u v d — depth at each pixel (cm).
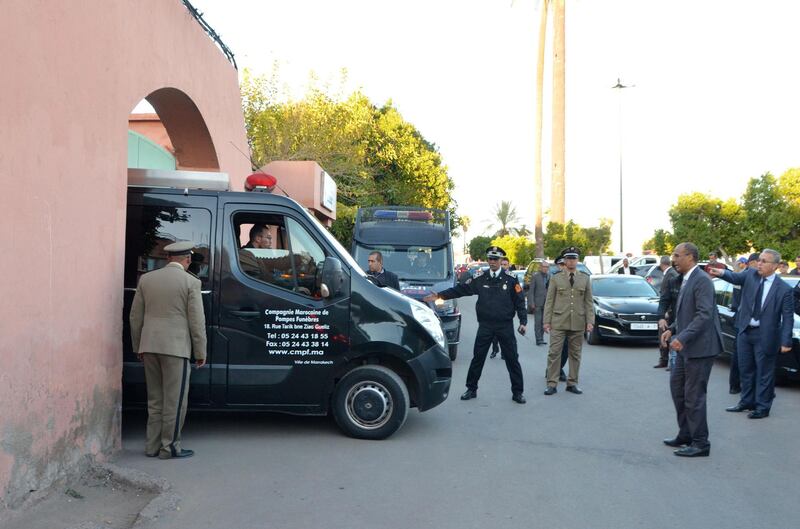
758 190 2361
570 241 3173
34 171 470
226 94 1160
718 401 910
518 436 711
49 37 489
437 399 699
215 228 677
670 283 1083
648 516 490
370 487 541
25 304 459
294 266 685
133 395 660
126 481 524
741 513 499
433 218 1469
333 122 2256
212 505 494
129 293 660
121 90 616
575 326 946
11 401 443
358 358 689
